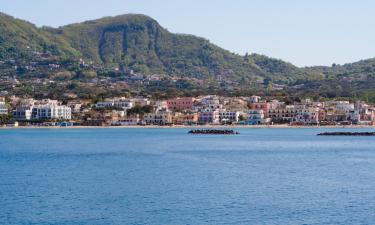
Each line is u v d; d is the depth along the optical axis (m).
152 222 101.62
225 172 164.12
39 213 107.56
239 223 100.75
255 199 120.31
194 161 197.00
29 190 130.75
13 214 106.62
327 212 108.50
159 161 196.50
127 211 109.31
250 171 166.88
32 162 194.50
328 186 137.38
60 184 140.12
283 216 105.50
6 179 149.00
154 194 126.06
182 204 115.31
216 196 123.62
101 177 153.00
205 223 100.81
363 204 115.44
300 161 199.62
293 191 130.00
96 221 102.12
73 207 112.44
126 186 137.00
